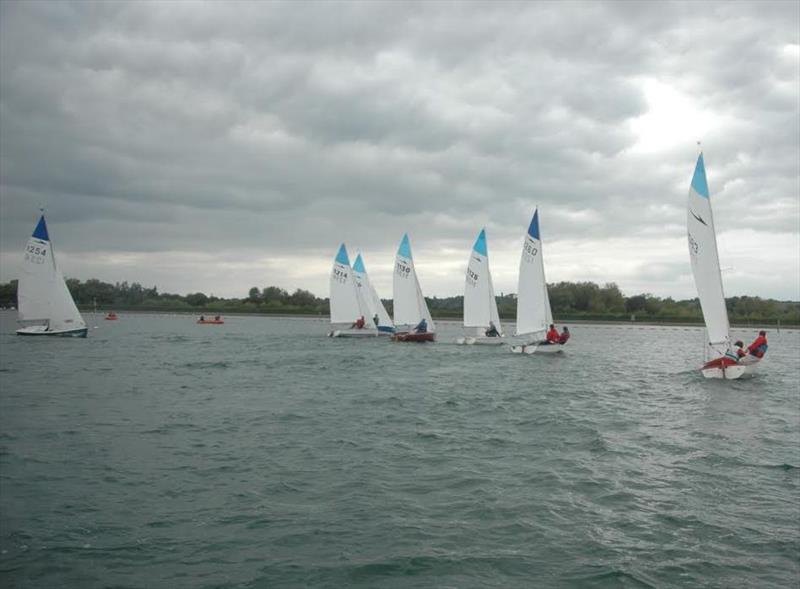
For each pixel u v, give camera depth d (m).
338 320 62.12
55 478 12.59
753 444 16.05
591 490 11.98
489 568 8.59
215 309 160.12
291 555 8.95
